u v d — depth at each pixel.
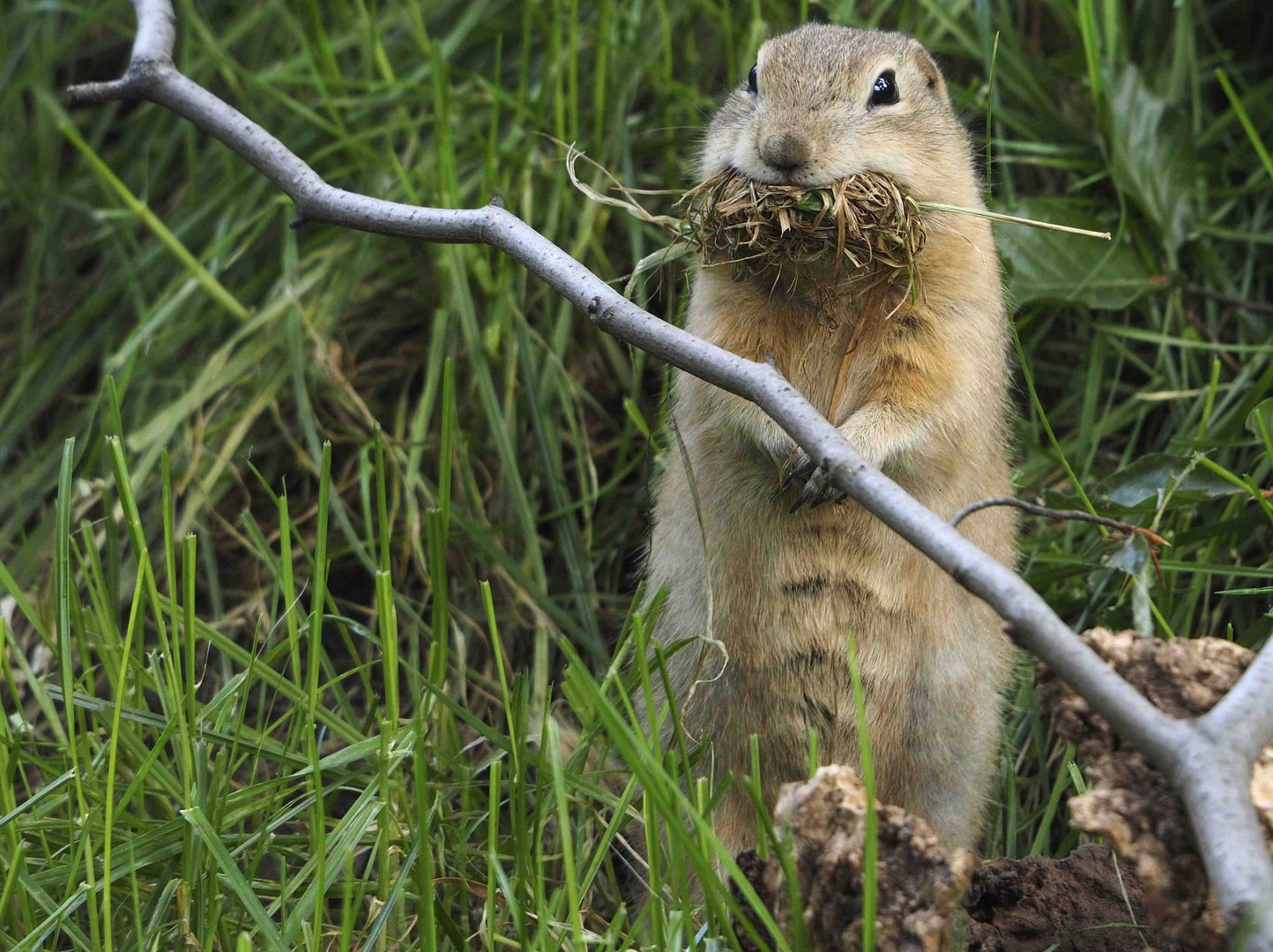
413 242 12.09
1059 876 6.71
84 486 10.91
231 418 11.48
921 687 8.41
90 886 6.35
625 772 7.57
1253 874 4.50
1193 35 12.38
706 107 12.06
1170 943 6.30
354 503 11.49
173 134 13.28
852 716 8.39
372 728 8.19
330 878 6.72
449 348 11.59
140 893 7.18
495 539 11.00
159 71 8.79
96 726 8.11
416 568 11.13
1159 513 7.54
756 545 8.32
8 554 11.30
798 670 8.40
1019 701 9.56
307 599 10.84
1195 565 8.95
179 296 11.82
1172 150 11.62
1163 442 10.95
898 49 8.68
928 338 8.20
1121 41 12.29
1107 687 4.89
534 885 6.92
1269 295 11.63
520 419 11.48
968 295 8.40
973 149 9.74
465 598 10.88
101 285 12.83
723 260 8.01
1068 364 11.76
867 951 5.27
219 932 6.68
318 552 7.18
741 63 12.33
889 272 7.97
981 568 5.12
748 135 7.95
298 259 12.27
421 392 12.11
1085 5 11.20
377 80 12.83
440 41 13.08
